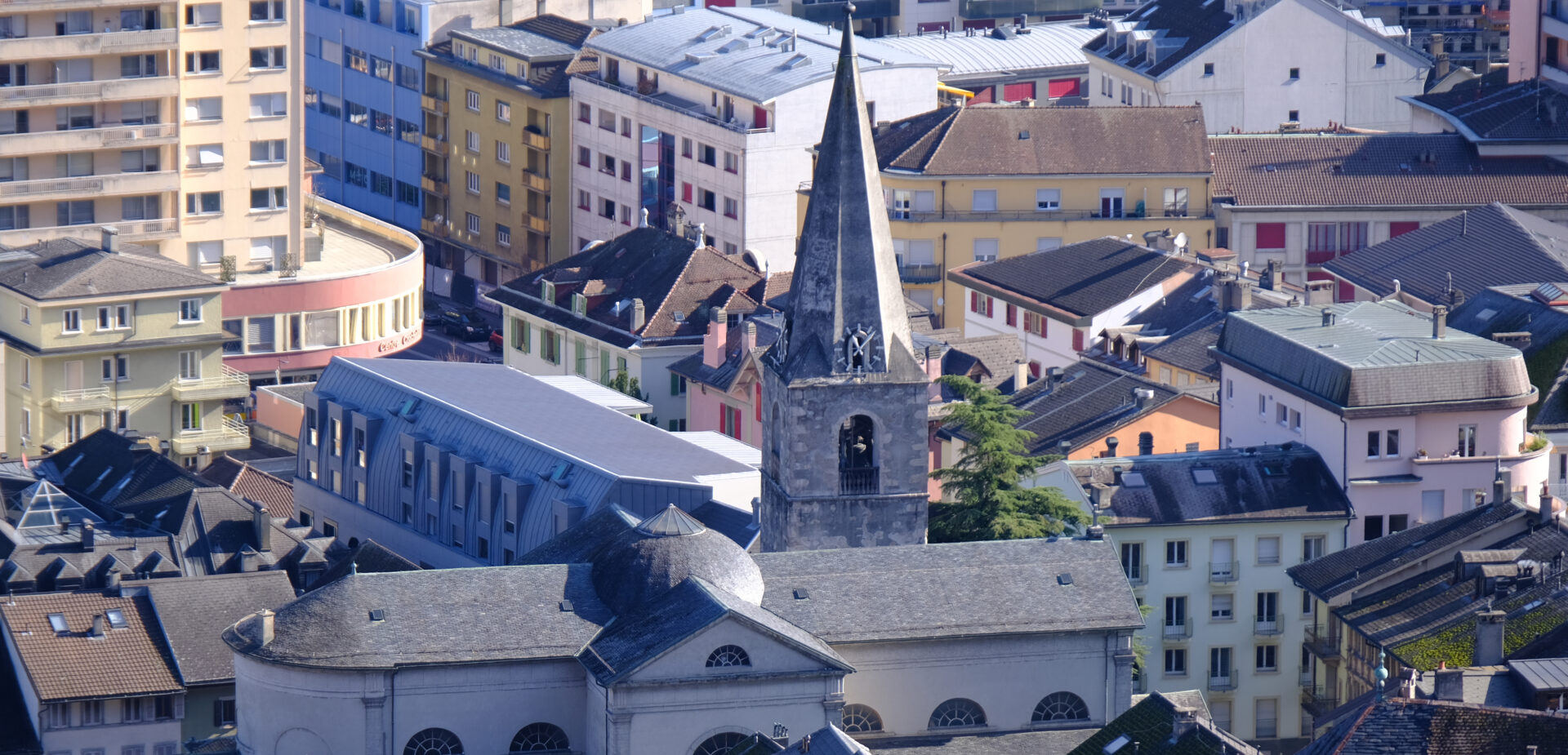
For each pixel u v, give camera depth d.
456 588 157.62
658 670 151.50
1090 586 162.38
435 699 155.25
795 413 165.38
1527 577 176.75
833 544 167.50
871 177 164.62
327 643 154.75
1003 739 159.88
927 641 158.88
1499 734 129.25
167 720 183.25
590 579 159.88
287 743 156.00
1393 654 174.75
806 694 153.50
